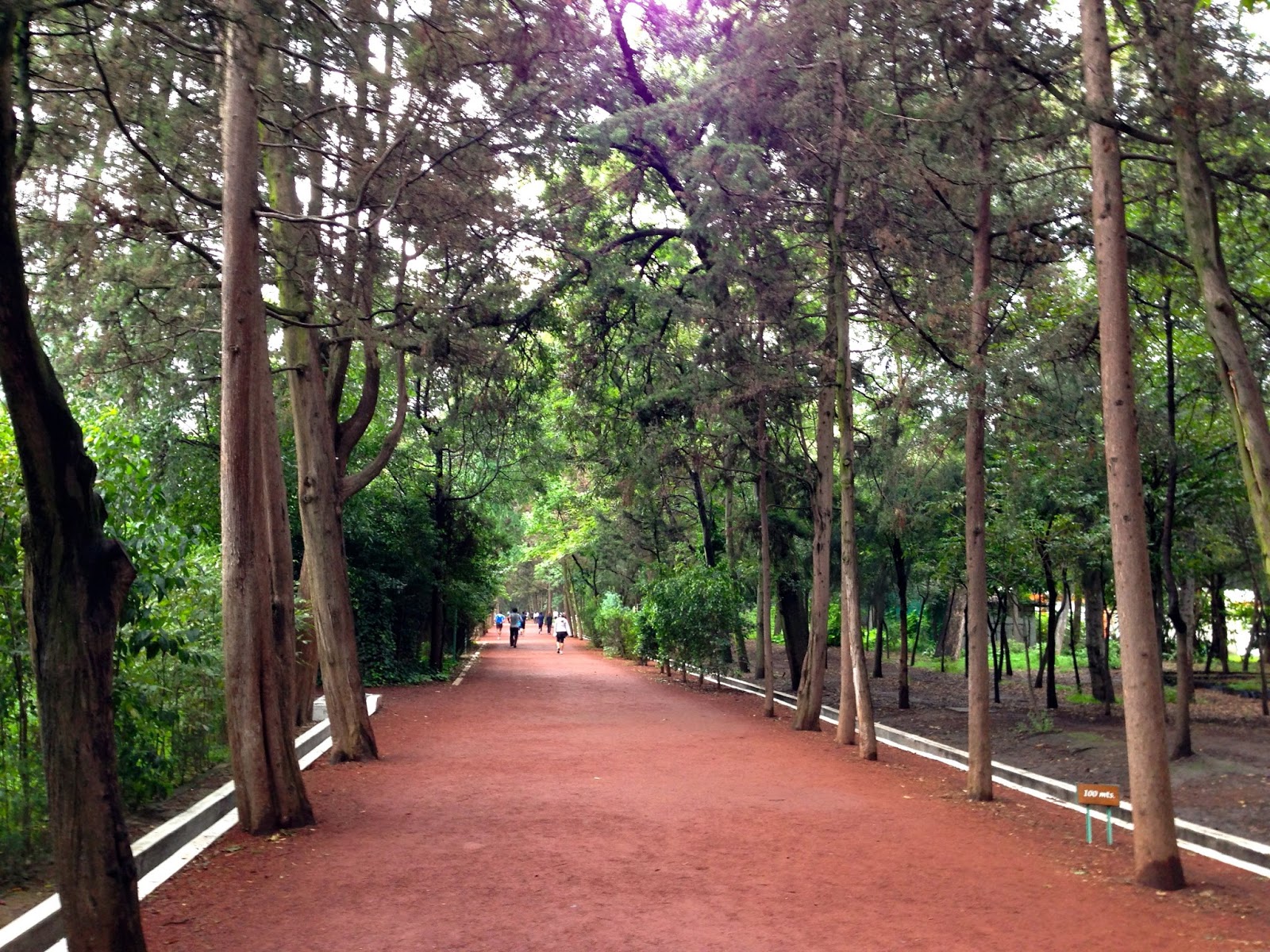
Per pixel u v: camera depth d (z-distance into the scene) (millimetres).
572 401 24531
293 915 6035
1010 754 13766
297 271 12203
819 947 5527
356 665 12859
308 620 15883
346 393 22516
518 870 7094
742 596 25484
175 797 9609
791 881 6887
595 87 14438
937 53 10047
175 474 16703
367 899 6383
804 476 17672
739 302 15469
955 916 6191
